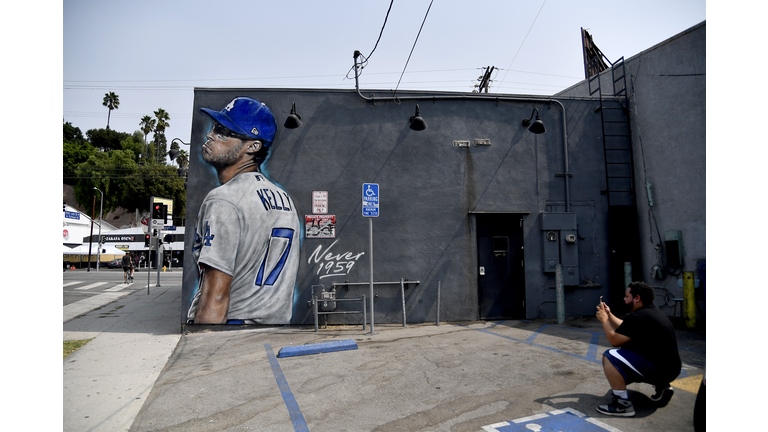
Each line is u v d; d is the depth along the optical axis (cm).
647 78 949
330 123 921
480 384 481
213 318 838
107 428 385
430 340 716
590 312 947
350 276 893
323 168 909
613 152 995
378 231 909
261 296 858
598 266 959
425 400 436
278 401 444
